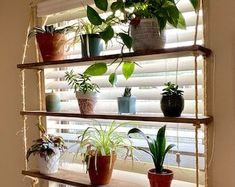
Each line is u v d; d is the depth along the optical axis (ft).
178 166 4.73
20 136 6.45
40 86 6.07
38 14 5.93
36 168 5.88
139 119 4.21
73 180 4.97
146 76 5.01
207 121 3.98
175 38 4.64
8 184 6.73
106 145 4.72
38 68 5.83
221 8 4.10
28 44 6.27
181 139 4.73
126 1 4.15
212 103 4.20
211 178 4.18
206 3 4.22
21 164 6.44
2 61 6.77
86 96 4.86
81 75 5.00
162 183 4.00
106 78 5.41
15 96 6.53
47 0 5.96
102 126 5.32
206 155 4.20
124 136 5.08
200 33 4.42
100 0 4.31
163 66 4.81
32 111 5.65
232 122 4.02
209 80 4.22
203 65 4.26
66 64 5.08
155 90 4.94
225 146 4.08
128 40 4.12
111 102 5.37
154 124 4.98
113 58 4.38
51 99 5.38
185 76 4.65
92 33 4.75
